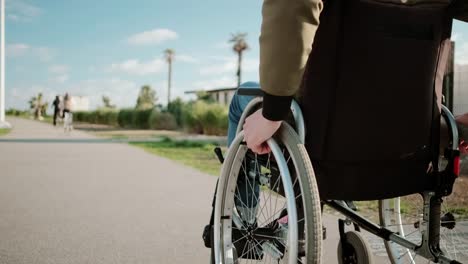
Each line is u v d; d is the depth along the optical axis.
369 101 1.77
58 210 5.03
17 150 12.66
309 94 1.77
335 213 4.89
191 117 26.47
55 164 9.42
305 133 1.81
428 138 1.94
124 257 3.45
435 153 1.97
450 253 2.33
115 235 4.05
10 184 6.81
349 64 1.72
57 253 3.52
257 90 1.97
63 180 7.25
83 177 7.61
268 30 1.58
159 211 5.03
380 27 1.71
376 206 5.02
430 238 1.98
